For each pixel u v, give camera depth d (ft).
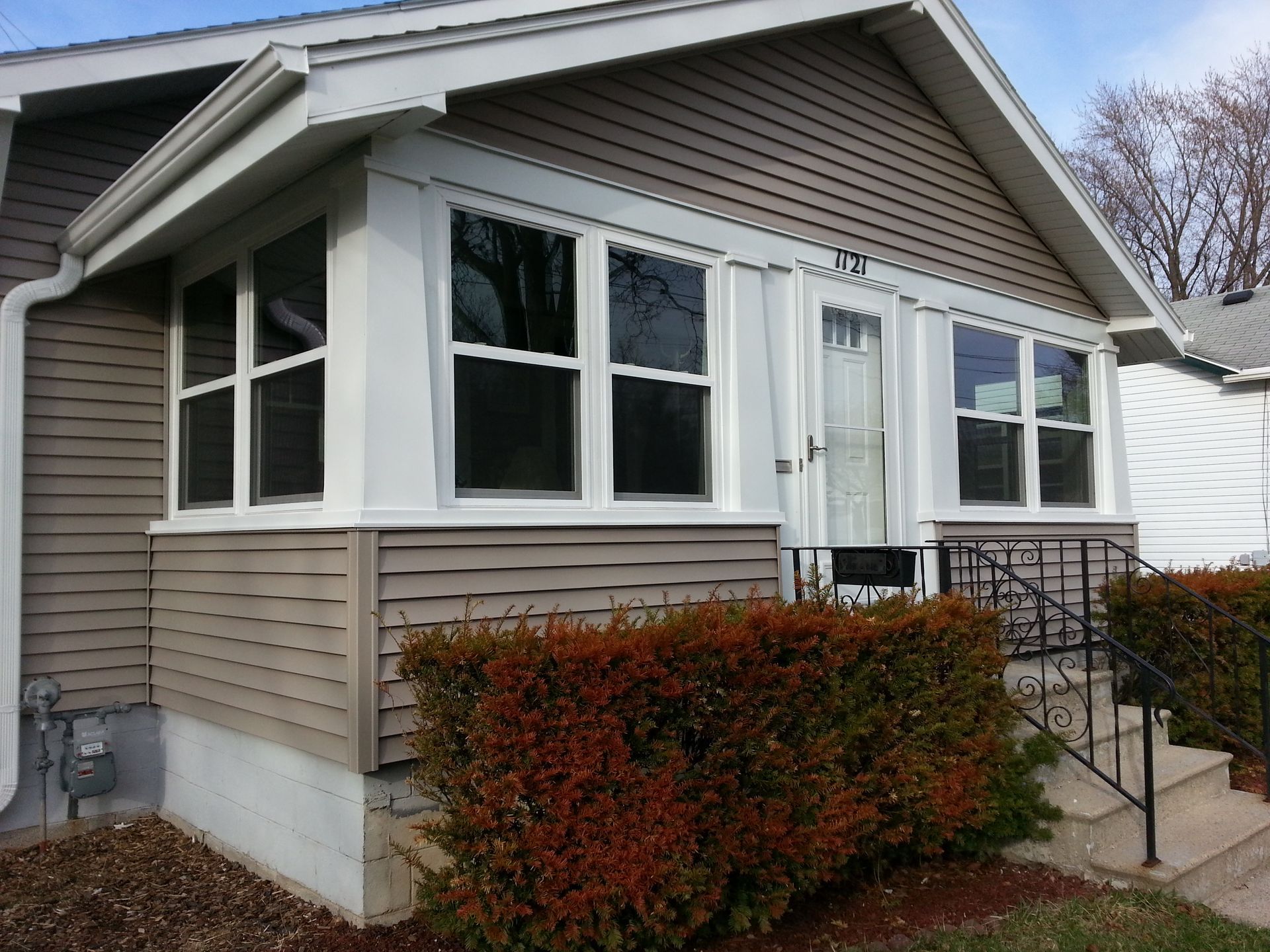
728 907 12.50
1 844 16.70
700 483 18.13
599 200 16.83
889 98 22.82
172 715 18.04
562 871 10.89
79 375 17.93
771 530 18.88
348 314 13.75
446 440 14.34
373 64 12.62
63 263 17.52
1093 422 28.66
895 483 22.16
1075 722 18.88
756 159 19.70
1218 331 55.11
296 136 12.50
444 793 11.62
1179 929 13.19
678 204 18.11
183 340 18.42
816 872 12.94
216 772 16.49
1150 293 27.99
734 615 13.34
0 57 15.58
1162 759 18.57
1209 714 21.04
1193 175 97.96
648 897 11.27
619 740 11.23
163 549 18.13
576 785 11.00
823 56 21.30
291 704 14.08
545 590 14.96
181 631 17.37
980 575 22.07
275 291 15.76
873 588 18.35
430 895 11.48
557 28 14.88
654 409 17.47
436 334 14.42
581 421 16.25
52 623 17.51
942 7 21.81
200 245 17.61
